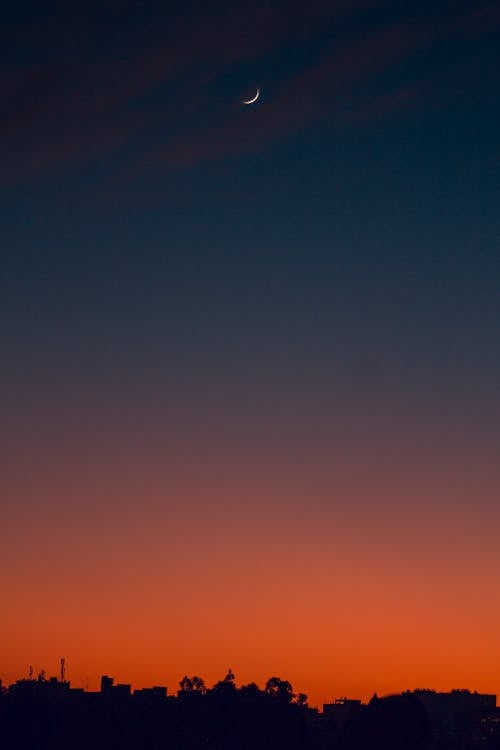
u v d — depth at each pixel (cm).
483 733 5734
